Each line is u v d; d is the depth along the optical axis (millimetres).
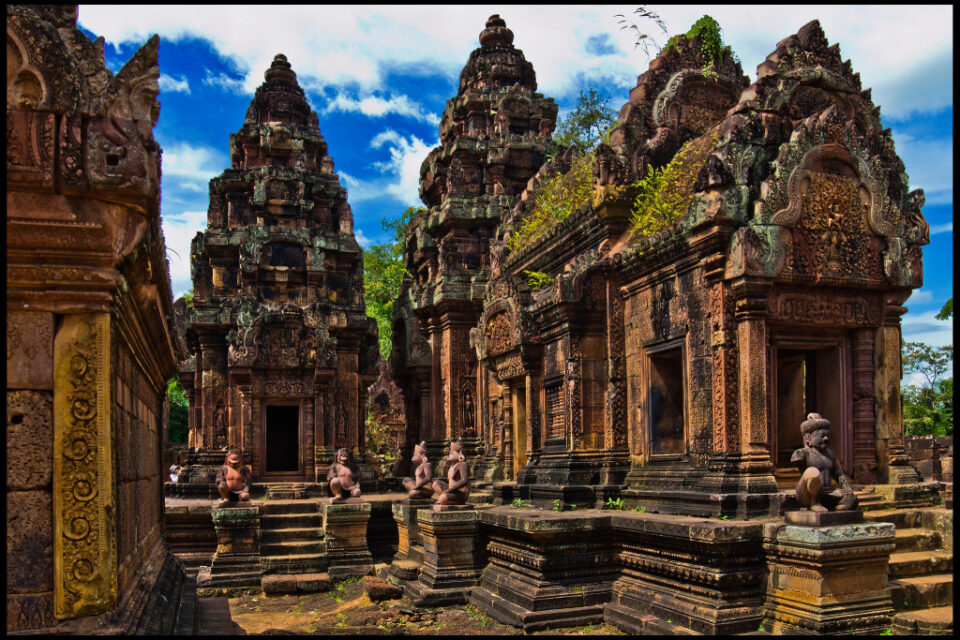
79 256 4625
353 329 20891
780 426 12781
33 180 4457
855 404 10953
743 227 9914
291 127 22172
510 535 10953
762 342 9969
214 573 13344
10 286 4516
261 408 19453
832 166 10625
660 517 9984
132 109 4781
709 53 14102
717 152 10406
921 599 8531
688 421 11109
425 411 20391
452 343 19438
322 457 19359
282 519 15070
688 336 11094
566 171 17953
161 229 6203
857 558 7977
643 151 13266
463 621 10312
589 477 12641
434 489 12875
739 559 8570
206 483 18734
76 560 4453
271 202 21297
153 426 8477
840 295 10664
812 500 8289
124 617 4645
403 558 13617
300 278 20891
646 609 9359
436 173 21156
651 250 11703
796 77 10852
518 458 16203
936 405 28297
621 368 12789
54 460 4496
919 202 11133
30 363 4516
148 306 6086
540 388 14547
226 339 19953
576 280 12922
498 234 18828
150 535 7715
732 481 9750
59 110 4492
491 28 22969
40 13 4633
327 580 13195
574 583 10070
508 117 20766
